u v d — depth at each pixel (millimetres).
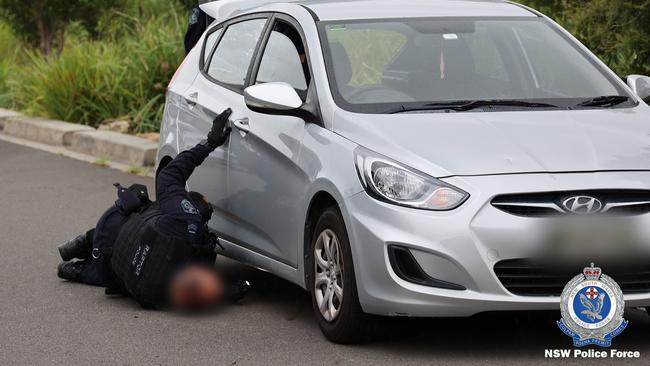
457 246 8055
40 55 25562
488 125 8914
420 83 9664
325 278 9008
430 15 10398
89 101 22625
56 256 12641
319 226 9008
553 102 9633
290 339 9172
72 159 19859
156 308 10250
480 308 8070
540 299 8117
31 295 10883
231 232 10609
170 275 9922
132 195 10586
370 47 9844
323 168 8914
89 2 27719
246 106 10406
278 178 9656
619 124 9094
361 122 8992
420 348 8789
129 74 22469
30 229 14180
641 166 8305
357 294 8539
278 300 10617
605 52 15359
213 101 11047
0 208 15625
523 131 8797
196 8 15797
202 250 9977
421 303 8125
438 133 8727
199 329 9570
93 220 14734
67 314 10141
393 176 8320
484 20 10484
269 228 9875
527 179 8117
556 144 8547
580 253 8062
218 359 8656
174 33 22734
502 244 8023
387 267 8219
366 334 8758
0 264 12273
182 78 12109
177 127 11648
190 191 11117
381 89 9500
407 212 8180
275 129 9789
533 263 8078
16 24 28359
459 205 8109
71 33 28219
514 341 8977
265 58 10625
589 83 9984
